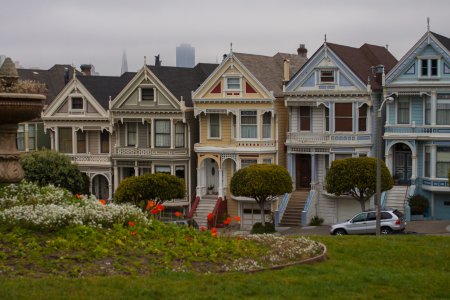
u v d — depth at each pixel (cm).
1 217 2159
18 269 1825
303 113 5147
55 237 2091
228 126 5322
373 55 5544
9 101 2417
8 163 2555
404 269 2105
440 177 4769
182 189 5066
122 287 1716
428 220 4709
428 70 4725
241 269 1964
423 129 4778
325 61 4991
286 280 1861
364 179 4438
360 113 4975
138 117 5572
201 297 1672
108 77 6019
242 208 5322
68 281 1741
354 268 2086
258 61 5519
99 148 5791
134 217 2358
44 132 6056
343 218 5022
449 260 2223
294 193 5175
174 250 2084
